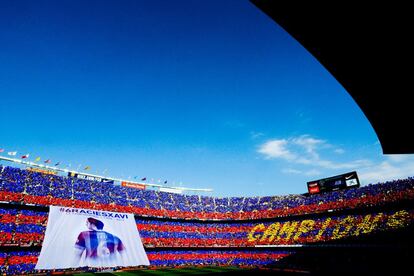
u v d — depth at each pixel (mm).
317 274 55312
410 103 16688
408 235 54906
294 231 74812
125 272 56500
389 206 64812
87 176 86000
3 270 46969
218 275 55156
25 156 72688
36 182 65438
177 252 73812
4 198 55750
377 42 12164
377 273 50906
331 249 64375
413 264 50406
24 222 55438
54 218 56812
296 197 89750
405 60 13148
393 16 10656
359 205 69312
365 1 10062
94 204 69438
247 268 66812
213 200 97438
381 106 17266
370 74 14398
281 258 70562
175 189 106812
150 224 75812
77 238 56125
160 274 55562
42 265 49219
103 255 57250
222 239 80312
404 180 70188
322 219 74062
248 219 85562
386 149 23281
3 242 49656
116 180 91750
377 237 58438
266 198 95875
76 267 52469
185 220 83000
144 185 98188
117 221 65688
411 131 20141
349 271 54562
